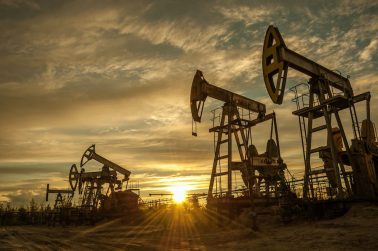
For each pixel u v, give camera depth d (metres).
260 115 25.36
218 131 23.73
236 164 22.42
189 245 13.34
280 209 17.66
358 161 17.94
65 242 16.27
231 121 22.95
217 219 20.61
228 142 22.48
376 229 11.06
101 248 13.56
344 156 20.20
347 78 21.84
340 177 17.42
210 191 22.64
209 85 23.20
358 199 15.73
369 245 9.25
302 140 19.94
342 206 15.91
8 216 44.41
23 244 15.74
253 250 10.87
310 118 19.86
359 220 13.05
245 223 18.31
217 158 23.19
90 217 34.91
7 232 24.64
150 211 28.44
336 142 20.89
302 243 10.88
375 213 13.66
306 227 14.09
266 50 19.22
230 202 20.27
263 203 19.52
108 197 36.19
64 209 39.69
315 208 16.61
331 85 20.81
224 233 16.23
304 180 18.55
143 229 22.47
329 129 18.58
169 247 13.16
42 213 44.44
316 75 19.69
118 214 31.81
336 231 11.78
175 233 18.62
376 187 17.55
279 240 12.09
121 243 15.16
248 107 24.84
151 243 14.71
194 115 23.67
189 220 22.94
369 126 19.14
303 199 17.81
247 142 22.66
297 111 20.23
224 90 23.77
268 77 18.78
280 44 18.14
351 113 18.78
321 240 10.77
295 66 18.72
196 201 23.59
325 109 19.00
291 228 14.79
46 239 18.28
